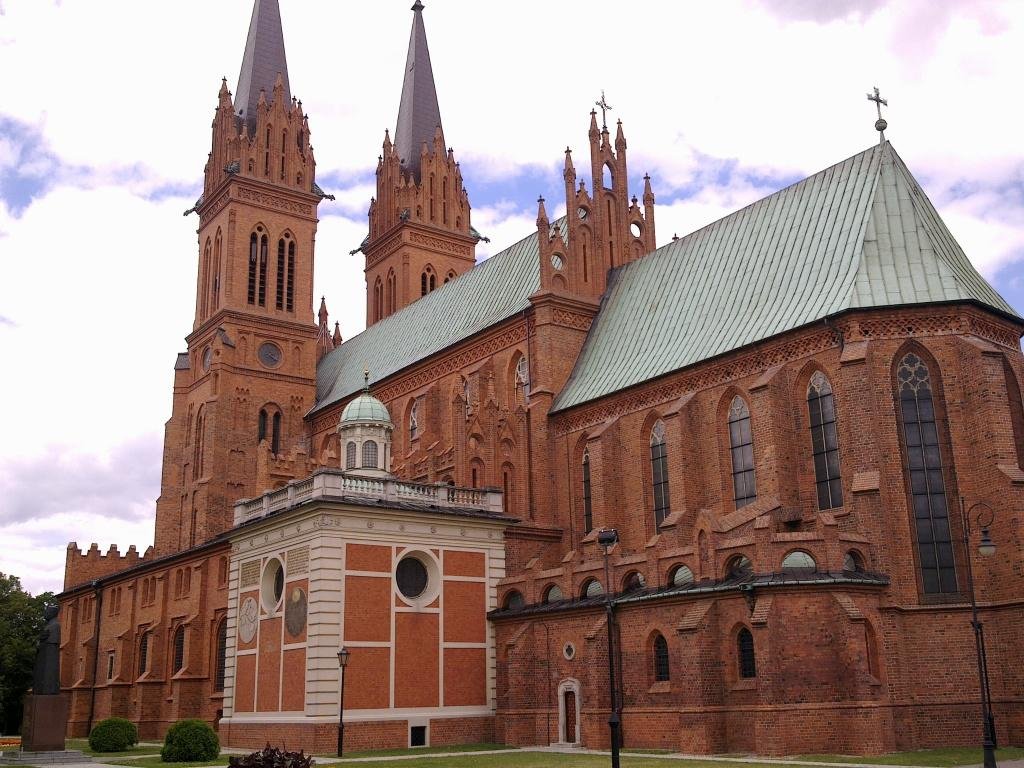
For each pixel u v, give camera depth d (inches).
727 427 2262.6
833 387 2044.8
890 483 1919.3
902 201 2181.3
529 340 2815.0
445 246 4335.6
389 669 2161.7
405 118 4527.6
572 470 2615.7
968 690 1813.5
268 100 4119.1
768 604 1726.1
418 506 2306.8
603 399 2546.8
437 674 2229.3
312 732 2043.6
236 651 2437.3
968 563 1628.9
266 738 2212.1
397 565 2237.9
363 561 2187.5
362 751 2053.4
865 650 1701.5
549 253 2807.6
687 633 1812.3
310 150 4119.1
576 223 2898.6
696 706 1777.8
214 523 3538.4
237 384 3735.2
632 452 2455.7
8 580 3944.4
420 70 4591.5
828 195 2337.6
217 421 3629.4
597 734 1956.2
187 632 3014.3
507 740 2172.7
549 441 2682.1
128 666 3408.0
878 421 1946.4
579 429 2618.1
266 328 3848.4
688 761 1610.5
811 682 1686.8
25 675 3774.6
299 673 2142.0
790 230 2380.7
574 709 2075.5
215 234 3993.6
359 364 3811.5
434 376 3228.3
